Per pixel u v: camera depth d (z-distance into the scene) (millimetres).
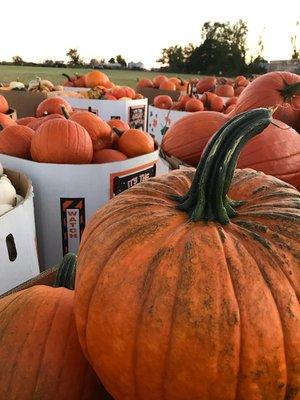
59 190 2129
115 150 2541
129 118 4984
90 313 846
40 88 6223
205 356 750
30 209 1811
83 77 6812
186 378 774
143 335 779
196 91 7480
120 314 798
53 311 1034
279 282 773
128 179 2256
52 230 2209
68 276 1268
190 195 881
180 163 2025
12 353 972
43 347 982
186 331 753
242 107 2330
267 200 941
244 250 800
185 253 793
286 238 825
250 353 747
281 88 2291
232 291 758
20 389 951
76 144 2246
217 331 744
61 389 973
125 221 880
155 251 813
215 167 829
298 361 764
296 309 763
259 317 748
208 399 785
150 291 784
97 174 2123
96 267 854
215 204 852
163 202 930
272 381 762
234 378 760
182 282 771
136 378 821
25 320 1010
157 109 5020
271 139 1840
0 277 1584
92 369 1016
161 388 809
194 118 2254
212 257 783
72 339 1007
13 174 2117
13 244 1636
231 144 818
